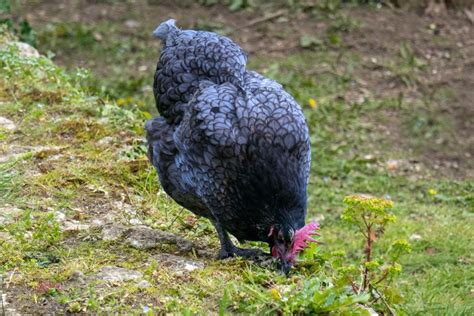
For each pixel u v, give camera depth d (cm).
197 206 771
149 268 723
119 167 945
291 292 679
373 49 1844
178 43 807
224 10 2011
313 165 1420
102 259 743
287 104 707
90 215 845
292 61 1798
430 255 1100
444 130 1568
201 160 716
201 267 741
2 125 1030
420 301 921
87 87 1276
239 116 702
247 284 700
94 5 2048
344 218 716
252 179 692
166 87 788
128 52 1847
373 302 708
